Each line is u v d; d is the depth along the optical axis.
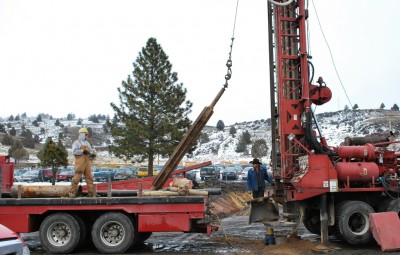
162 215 10.20
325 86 11.66
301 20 11.46
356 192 11.26
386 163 11.26
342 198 11.34
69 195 10.64
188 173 43.00
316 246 10.62
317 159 10.52
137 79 29.14
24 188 10.59
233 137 137.25
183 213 10.17
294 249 10.50
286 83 11.69
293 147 11.53
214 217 12.60
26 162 81.00
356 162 11.00
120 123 31.59
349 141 11.65
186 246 11.34
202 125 12.09
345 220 10.61
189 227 10.14
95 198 10.29
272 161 11.91
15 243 5.09
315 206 11.09
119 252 10.20
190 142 12.10
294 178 10.83
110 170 47.69
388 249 10.16
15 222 10.32
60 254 10.27
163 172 11.99
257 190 12.12
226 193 27.14
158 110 28.39
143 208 10.22
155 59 29.31
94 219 10.88
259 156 80.12
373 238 10.89
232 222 17.38
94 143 135.25
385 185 10.89
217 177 45.94
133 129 27.84
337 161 11.17
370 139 11.64
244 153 116.00
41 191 10.66
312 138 10.88
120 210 10.39
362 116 133.38
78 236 10.29
